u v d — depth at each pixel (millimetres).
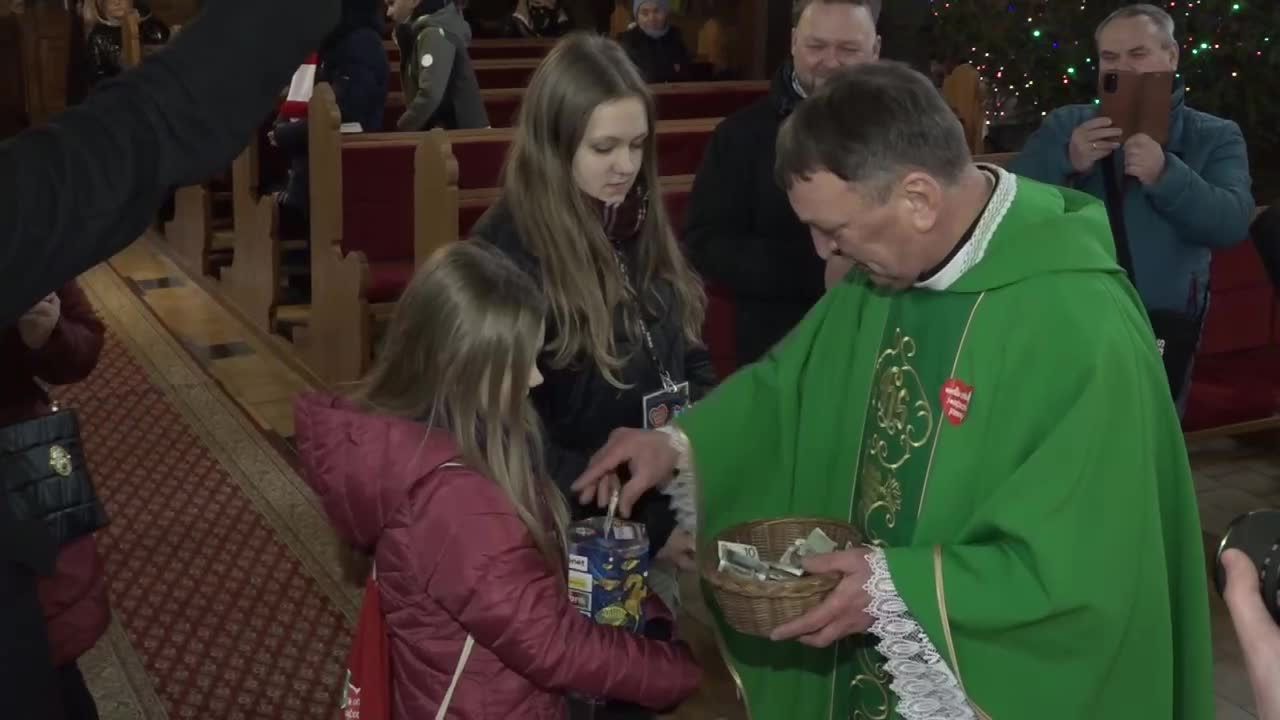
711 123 5953
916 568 1812
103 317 6570
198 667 3416
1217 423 4469
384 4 10844
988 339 1905
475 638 1806
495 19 13945
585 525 2078
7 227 1020
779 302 3369
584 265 2311
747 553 1942
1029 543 1752
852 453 2188
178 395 5461
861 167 1776
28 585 1328
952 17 7066
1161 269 3447
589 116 2254
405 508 1785
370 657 1877
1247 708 3330
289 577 3904
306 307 6773
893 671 1890
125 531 4164
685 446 2258
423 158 4672
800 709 2320
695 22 10789
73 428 2217
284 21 1071
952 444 1935
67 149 1045
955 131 1812
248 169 6523
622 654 1856
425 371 1826
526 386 1854
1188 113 3627
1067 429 1777
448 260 1852
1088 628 1765
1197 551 1936
